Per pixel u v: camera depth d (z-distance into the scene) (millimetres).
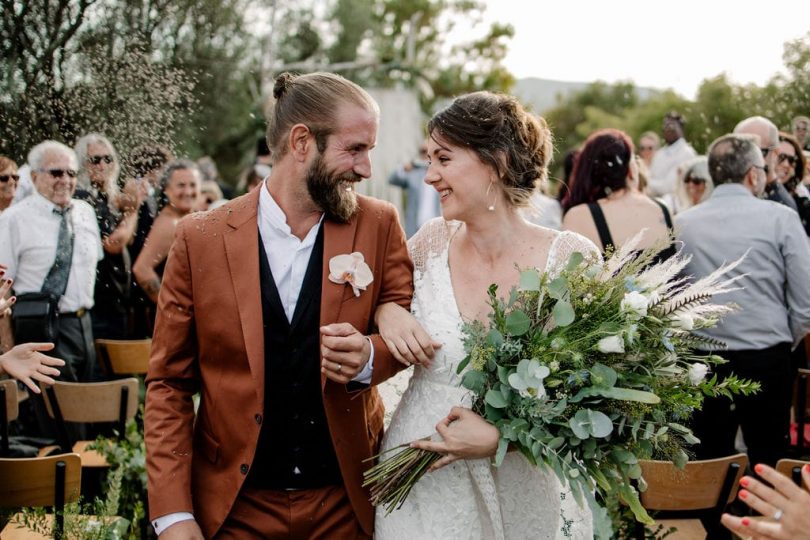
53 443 3996
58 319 3826
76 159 3371
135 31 3340
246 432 2080
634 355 1975
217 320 2092
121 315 4660
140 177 3426
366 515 2191
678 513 2863
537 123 2244
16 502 2494
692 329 2068
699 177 4711
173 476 2066
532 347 1973
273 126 2152
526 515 2172
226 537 2119
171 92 3328
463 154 2150
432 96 14320
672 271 2088
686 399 1978
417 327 2131
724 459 2623
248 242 2111
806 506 1592
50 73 3168
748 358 3471
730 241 3473
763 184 3643
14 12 3080
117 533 2695
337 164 2062
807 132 5246
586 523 2289
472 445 1977
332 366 1980
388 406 2604
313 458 2133
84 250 3805
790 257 3424
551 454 1914
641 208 3660
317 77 2127
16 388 3305
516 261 2221
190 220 2152
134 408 3652
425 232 2408
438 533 2139
